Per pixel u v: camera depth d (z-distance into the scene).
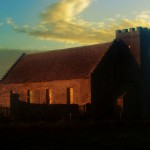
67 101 74.50
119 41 76.75
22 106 61.59
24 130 48.72
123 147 36.12
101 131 49.06
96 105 70.88
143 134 45.84
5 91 86.44
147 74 75.38
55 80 76.75
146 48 75.69
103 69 72.81
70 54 82.56
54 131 48.44
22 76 85.44
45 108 63.91
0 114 59.09
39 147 36.03
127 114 70.88
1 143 38.41
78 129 51.06
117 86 74.62
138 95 73.31
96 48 78.12
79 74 73.50
